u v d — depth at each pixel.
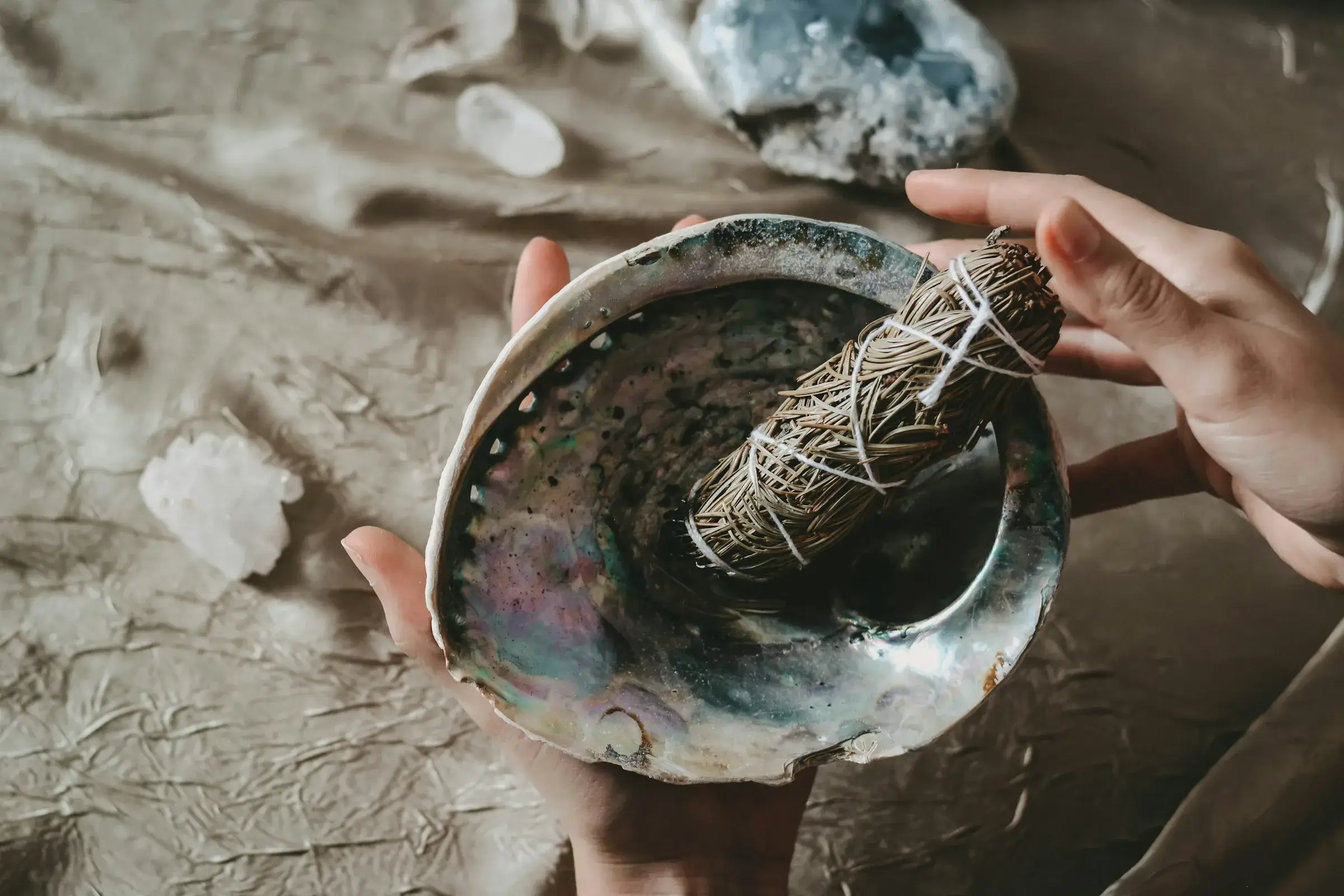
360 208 0.64
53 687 0.60
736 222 0.48
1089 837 0.59
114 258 0.63
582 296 0.47
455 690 0.53
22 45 0.64
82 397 0.62
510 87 0.65
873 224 0.64
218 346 0.63
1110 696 0.60
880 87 0.62
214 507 0.61
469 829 0.59
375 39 0.65
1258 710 0.60
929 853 0.59
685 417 0.50
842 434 0.47
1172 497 0.61
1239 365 0.48
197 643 0.60
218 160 0.64
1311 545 0.55
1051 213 0.46
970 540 0.50
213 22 0.65
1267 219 0.65
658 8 0.65
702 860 0.54
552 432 0.49
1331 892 0.56
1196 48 0.67
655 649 0.51
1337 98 0.66
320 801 0.59
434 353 0.63
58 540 0.61
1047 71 0.66
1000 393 0.47
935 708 0.50
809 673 0.51
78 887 0.59
